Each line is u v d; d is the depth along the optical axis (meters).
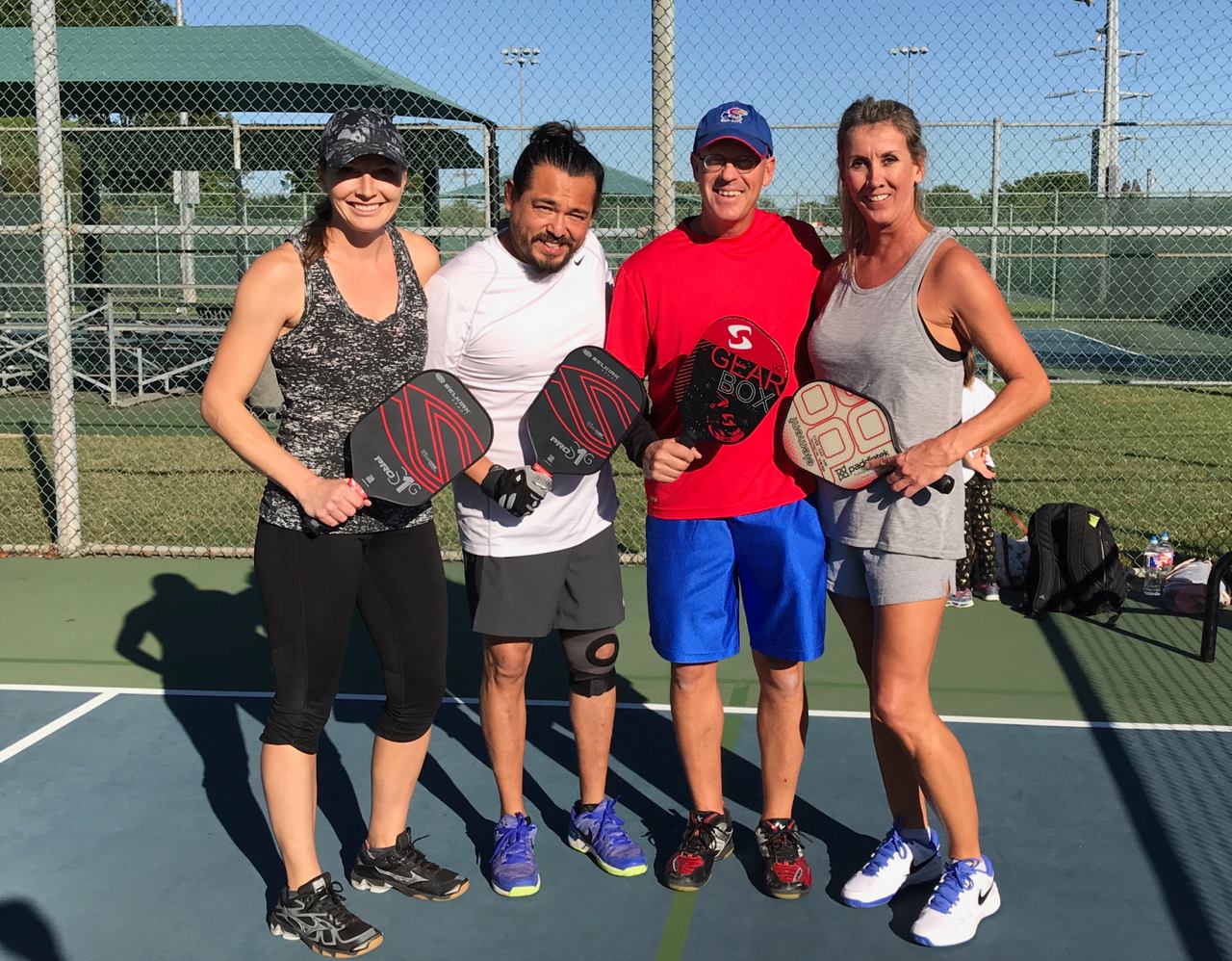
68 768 4.23
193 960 3.08
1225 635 5.67
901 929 3.18
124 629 5.94
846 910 3.29
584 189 3.03
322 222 2.96
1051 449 11.23
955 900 3.11
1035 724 4.58
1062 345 21.67
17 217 17.53
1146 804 3.87
